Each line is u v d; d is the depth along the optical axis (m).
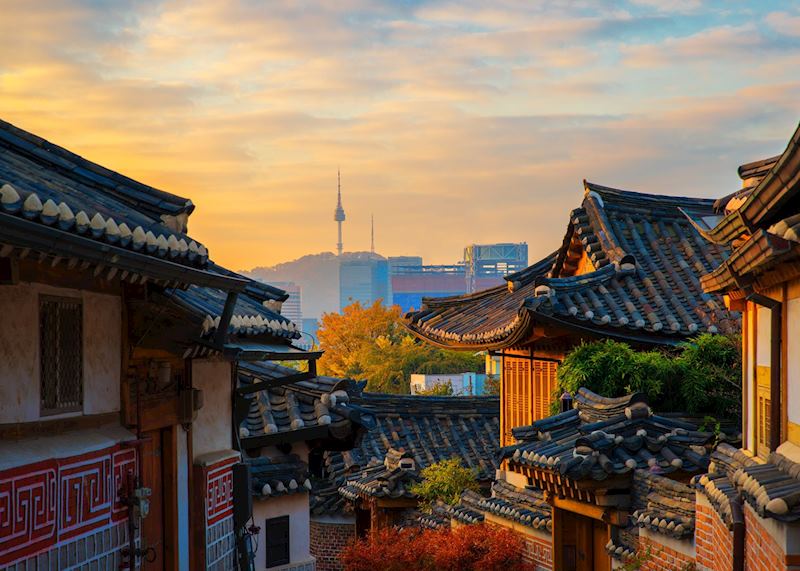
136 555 8.91
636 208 22.36
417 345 57.53
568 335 19.78
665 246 21.56
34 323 7.60
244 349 10.48
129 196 9.18
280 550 16.42
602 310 18.91
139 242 7.50
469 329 23.62
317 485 26.67
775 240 7.16
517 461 15.20
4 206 5.95
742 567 8.76
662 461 13.88
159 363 9.83
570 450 14.48
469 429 27.92
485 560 16.50
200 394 10.74
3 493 7.01
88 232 6.86
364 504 24.58
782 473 7.62
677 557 11.95
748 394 10.44
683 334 18.69
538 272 26.39
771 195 7.38
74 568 7.96
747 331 10.48
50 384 7.86
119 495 8.77
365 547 19.58
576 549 15.52
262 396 16.19
